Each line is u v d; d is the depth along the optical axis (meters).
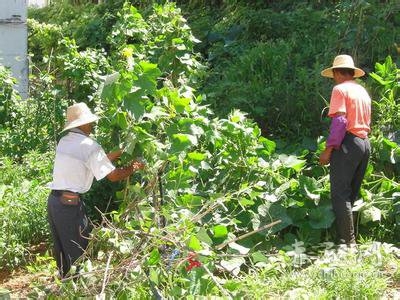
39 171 6.67
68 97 6.67
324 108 6.44
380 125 6.18
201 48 9.66
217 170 5.40
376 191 5.76
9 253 5.33
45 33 8.18
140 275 4.15
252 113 6.86
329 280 4.51
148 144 4.53
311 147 6.36
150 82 4.46
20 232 5.61
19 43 9.30
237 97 7.03
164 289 4.19
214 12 11.54
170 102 4.72
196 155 4.80
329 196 5.54
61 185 4.49
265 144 5.62
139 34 5.93
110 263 4.41
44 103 7.22
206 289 4.17
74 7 15.30
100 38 11.26
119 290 4.14
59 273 4.67
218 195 4.84
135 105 4.42
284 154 5.96
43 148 7.23
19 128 7.68
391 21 8.07
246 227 5.24
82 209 4.58
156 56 6.00
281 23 9.17
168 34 5.79
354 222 5.59
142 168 4.53
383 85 6.48
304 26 8.94
